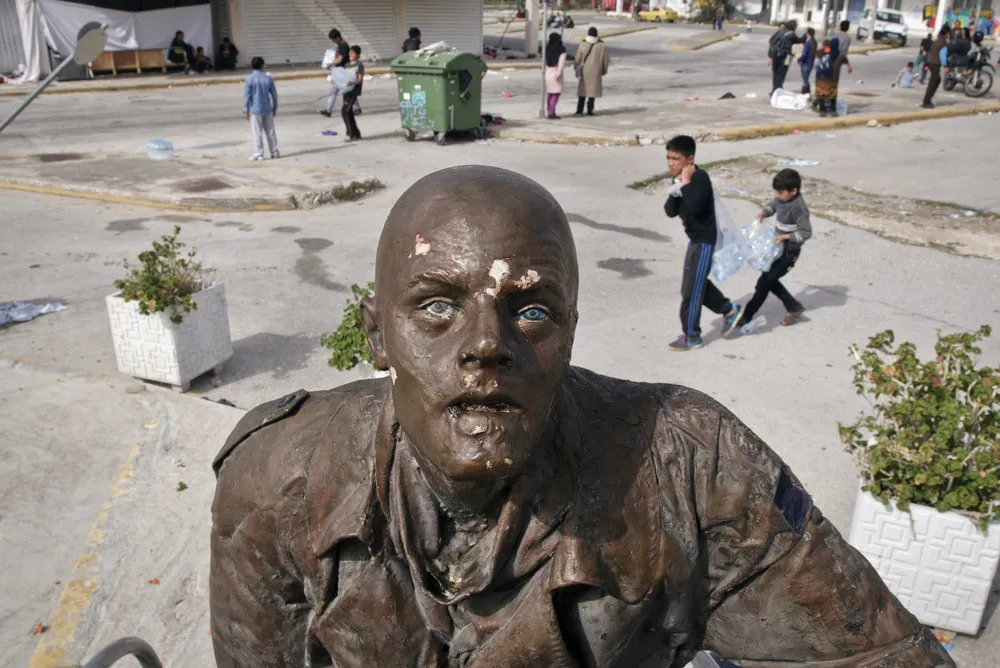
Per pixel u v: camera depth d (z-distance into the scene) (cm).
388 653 129
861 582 130
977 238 968
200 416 579
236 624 146
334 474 133
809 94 1994
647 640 132
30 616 406
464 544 128
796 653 132
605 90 2270
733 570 130
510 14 4903
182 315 605
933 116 1833
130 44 2377
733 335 728
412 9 2844
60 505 488
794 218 704
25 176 1220
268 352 685
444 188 113
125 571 437
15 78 2252
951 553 389
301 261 898
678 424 134
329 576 132
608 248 945
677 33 4456
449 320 107
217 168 1293
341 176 1241
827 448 550
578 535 121
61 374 632
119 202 1133
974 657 389
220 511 146
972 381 403
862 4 4922
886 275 873
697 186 656
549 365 108
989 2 4600
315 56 2738
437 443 106
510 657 121
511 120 1730
